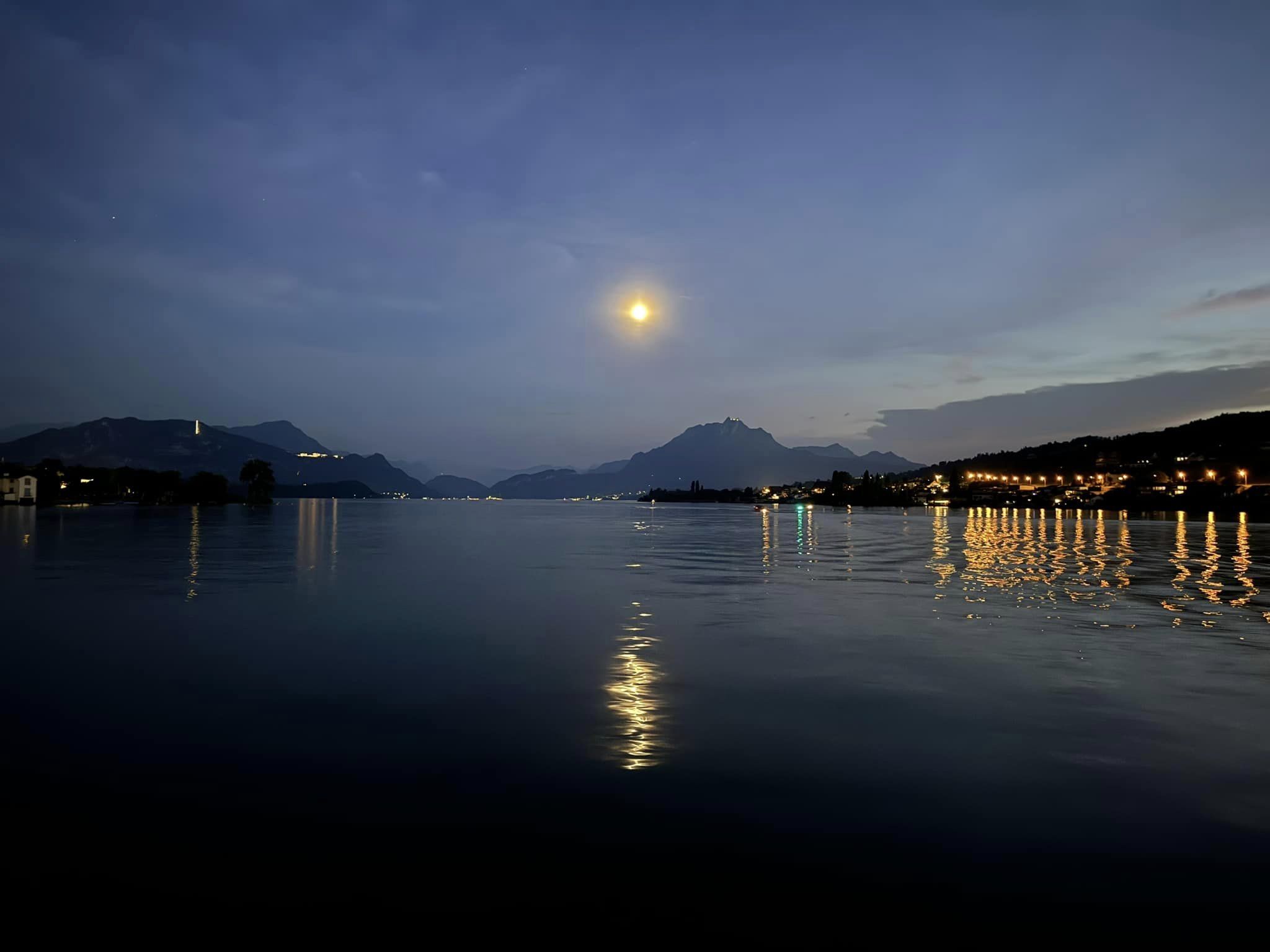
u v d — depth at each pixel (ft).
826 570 120.78
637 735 34.83
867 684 44.80
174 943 18.61
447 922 19.65
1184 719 37.37
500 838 24.31
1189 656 52.80
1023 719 37.37
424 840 24.18
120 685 44.06
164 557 134.72
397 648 55.36
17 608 74.28
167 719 37.24
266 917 19.83
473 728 35.94
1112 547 185.57
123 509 466.70
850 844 23.97
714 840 24.21
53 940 18.72
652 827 25.12
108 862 22.68
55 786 28.55
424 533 245.45
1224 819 25.90
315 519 380.58
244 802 27.07
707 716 37.93
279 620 67.72
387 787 28.55
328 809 26.45
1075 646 56.70
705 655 53.16
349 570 114.42
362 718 37.37
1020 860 23.02
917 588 95.30
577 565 127.85
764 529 306.14
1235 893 21.22
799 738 34.40
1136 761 31.42
